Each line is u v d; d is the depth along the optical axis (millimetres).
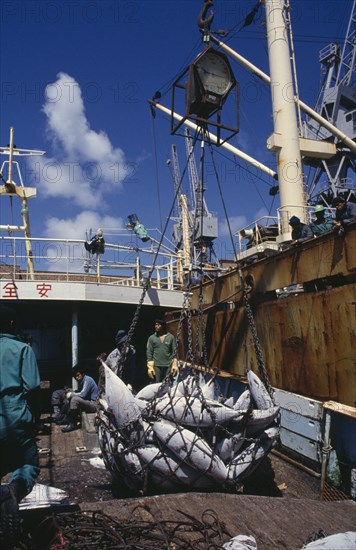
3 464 2984
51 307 12047
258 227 13562
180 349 10742
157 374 8695
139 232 11969
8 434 2914
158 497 4164
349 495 5039
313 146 14391
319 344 5844
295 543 3406
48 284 10359
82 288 10516
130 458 4750
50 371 12242
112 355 7621
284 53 13781
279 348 6746
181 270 12641
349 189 22297
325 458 5180
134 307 12320
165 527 3520
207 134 5559
